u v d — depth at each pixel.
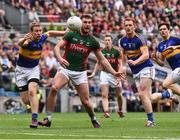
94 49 32.09
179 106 63.75
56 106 60.59
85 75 32.16
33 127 32.16
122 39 35.41
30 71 33.47
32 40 33.03
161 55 35.47
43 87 59.59
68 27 31.75
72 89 61.81
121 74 32.06
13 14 72.38
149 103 34.66
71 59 31.86
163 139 24.34
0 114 53.50
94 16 75.38
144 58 34.53
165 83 34.53
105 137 25.34
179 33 78.50
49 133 27.83
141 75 35.06
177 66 34.97
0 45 64.12
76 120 40.44
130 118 44.34
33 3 75.75
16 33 68.50
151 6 82.75
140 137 25.42
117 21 76.31
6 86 59.06
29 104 34.44
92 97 62.59
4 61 60.81
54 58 65.56
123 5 80.88
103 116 46.66
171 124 36.09
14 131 29.30
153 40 73.12
